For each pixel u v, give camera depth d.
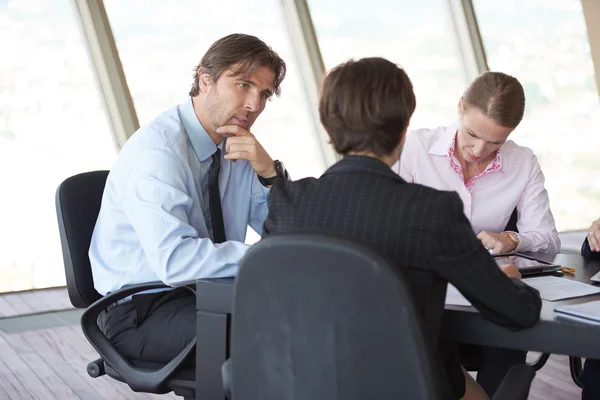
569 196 6.68
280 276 1.37
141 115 5.16
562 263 2.23
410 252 1.46
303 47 5.64
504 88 2.43
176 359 2.09
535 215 2.79
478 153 2.55
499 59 6.38
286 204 1.58
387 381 1.35
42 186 4.98
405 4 5.96
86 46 5.00
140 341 2.20
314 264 1.34
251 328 1.44
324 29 5.73
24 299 4.89
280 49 5.63
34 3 4.85
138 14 5.10
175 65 5.22
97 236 2.39
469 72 6.22
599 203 6.77
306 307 1.37
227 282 1.92
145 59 5.14
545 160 6.60
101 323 2.32
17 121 4.89
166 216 2.15
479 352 2.29
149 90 5.17
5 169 4.89
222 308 1.91
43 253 5.02
